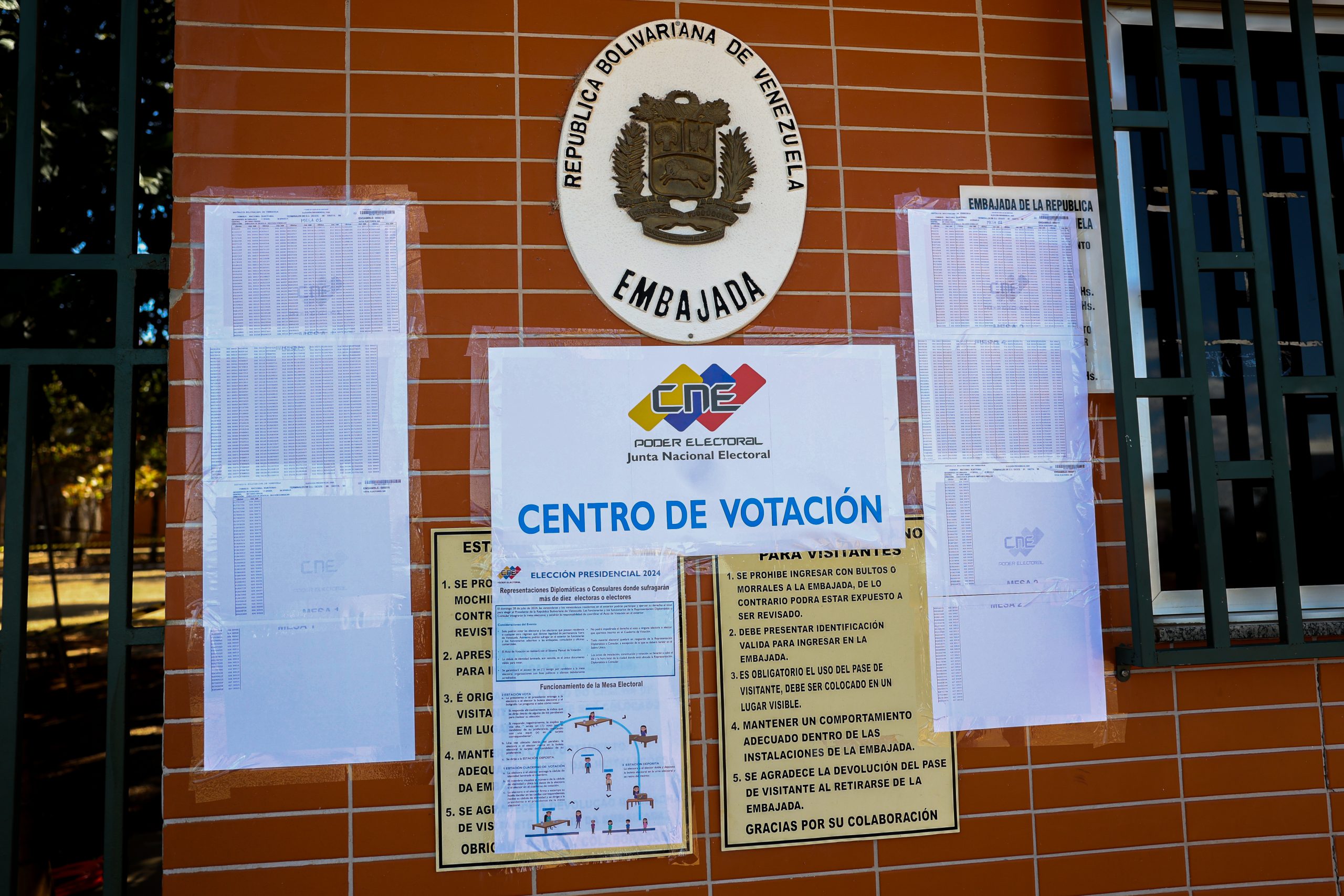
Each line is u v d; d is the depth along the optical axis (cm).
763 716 249
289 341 242
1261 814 266
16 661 231
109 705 231
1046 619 263
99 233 398
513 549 245
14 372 234
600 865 241
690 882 244
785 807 248
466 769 239
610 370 252
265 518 238
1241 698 269
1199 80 298
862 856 250
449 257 249
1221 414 291
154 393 634
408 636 240
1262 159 302
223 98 245
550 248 252
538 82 255
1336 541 290
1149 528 280
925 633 258
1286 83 302
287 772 234
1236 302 294
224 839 231
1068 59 280
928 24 274
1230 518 287
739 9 265
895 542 259
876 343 263
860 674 254
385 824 236
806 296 261
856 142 267
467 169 251
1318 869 266
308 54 248
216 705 233
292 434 241
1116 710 264
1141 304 287
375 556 241
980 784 256
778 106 264
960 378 266
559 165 254
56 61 387
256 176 244
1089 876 258
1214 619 254
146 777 676
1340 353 267
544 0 258
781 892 246
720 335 256
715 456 254
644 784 244
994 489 265
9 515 232
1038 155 276
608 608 246
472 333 248
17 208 238
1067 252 274
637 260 255
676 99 260
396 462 243
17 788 229
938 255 268
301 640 237
